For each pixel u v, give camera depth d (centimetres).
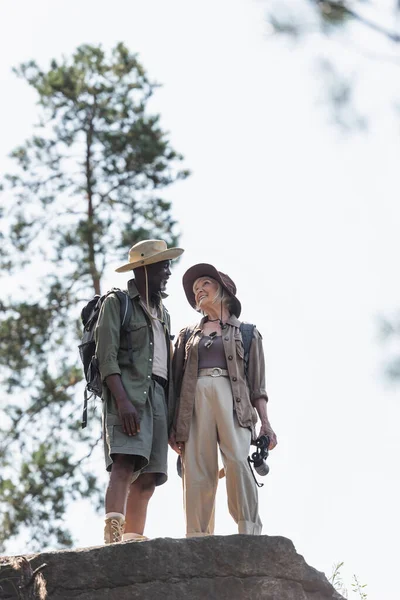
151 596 985
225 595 995
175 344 1225
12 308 2766
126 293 1184
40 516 2559
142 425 1122
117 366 1130
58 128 2881
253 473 1146
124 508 1094
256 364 1198
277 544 1024
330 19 760
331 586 1031
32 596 996
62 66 2936
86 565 995
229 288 1229
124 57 2967
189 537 1031
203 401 1163
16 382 2716
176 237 2762
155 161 2827
